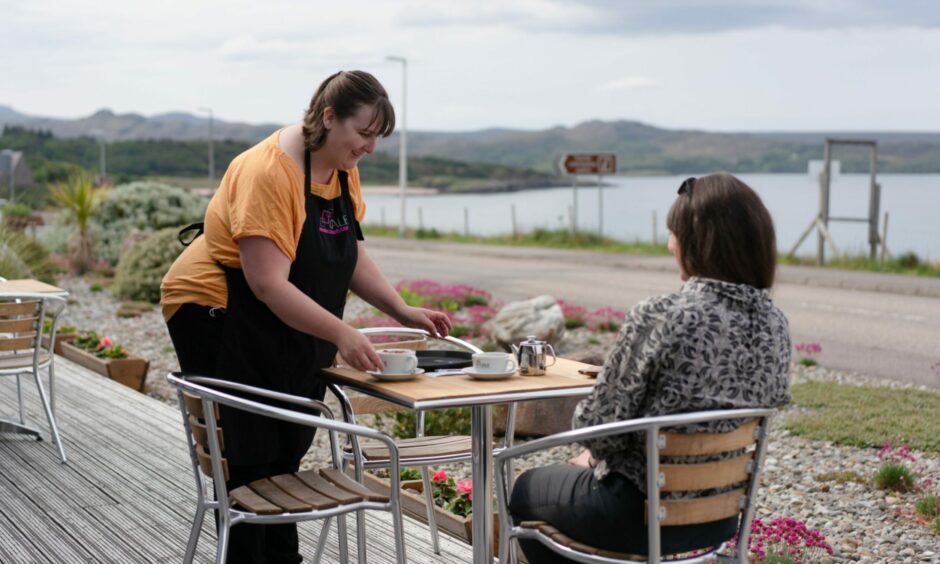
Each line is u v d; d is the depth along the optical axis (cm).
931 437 751
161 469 579
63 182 2361
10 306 567
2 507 506
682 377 277
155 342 1270
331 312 371
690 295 280
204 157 16062
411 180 18762
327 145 343
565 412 754
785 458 712
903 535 547
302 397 342
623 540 288
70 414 718
